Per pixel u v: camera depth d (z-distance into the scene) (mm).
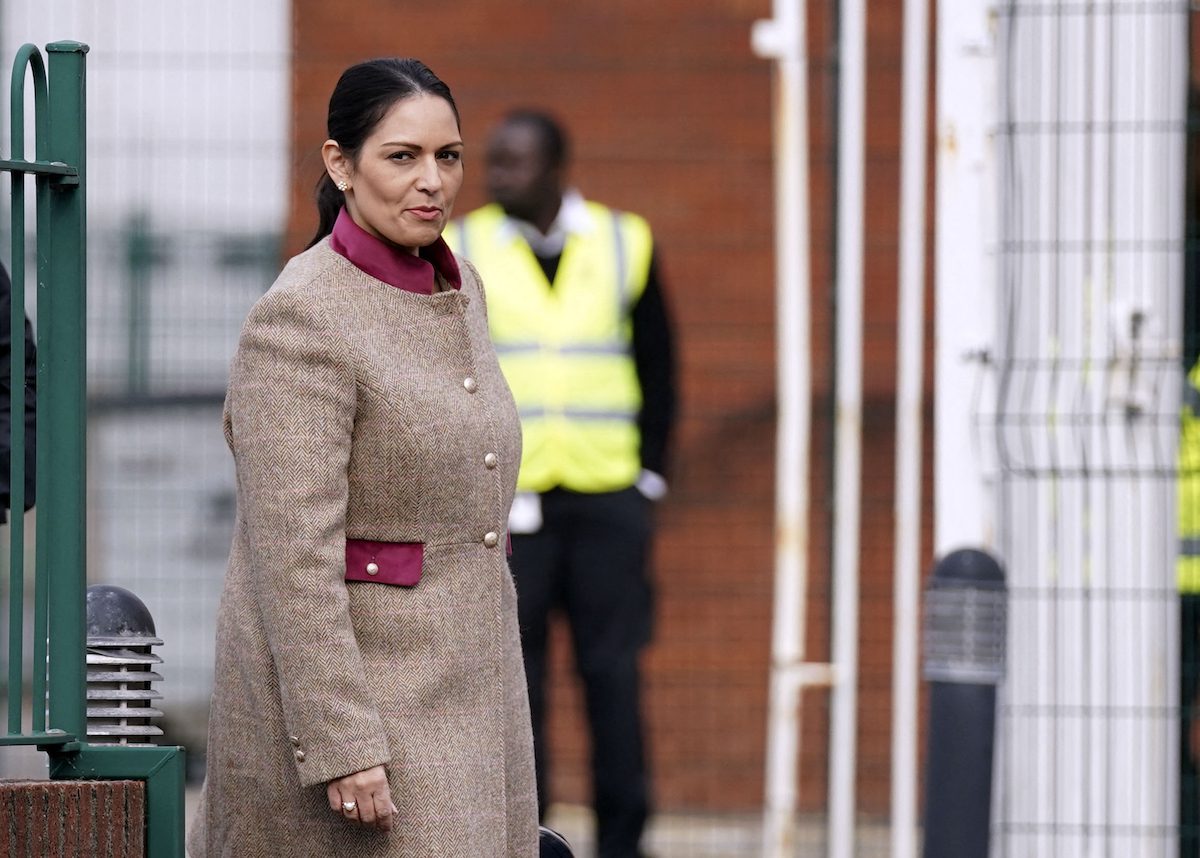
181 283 23297
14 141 11906
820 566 25172
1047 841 17125
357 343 11484
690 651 25609
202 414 23516
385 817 11242
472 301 12352
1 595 22625
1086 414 16906
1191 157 17172
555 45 26078
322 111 23844
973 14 16656
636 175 25906
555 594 20906
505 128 21453
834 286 19031
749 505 25641
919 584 25047
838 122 18938
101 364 23375
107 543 23594
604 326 21219
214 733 11875
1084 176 16875
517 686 12320
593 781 20906
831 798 18250
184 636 23688
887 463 25391
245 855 11711
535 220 21453
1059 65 16891
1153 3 16812
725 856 24484
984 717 14711
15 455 12102
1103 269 16875
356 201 11836
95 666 12492
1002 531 17078
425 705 11562
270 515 11203
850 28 17969
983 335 16625
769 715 25547
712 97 26031
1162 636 17031
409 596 11602
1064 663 17109
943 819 14680
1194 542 17266
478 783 11672
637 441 21391
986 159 16656
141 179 23203
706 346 25750
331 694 11117
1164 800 17062
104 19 23141
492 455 11875
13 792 11695
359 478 11523
